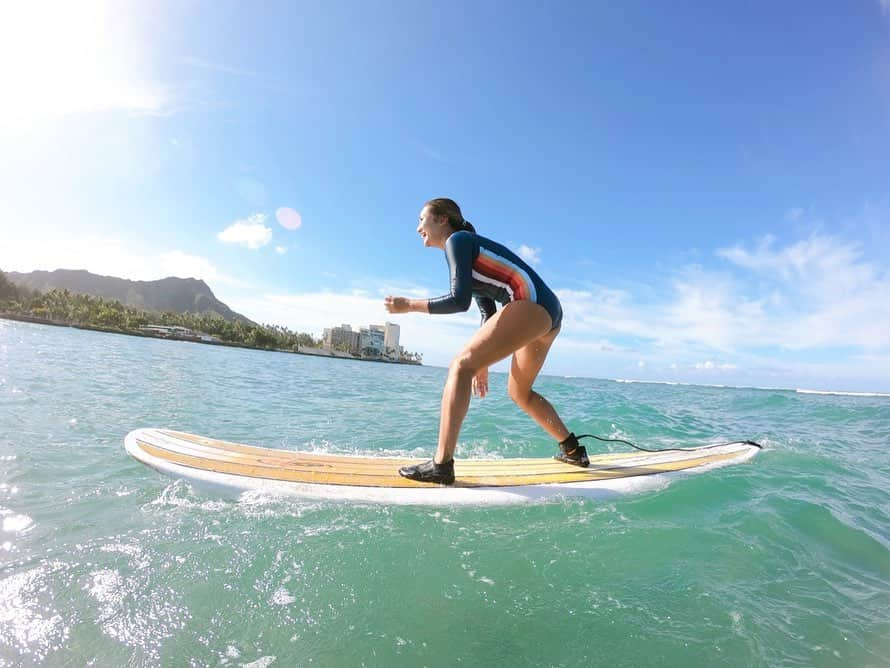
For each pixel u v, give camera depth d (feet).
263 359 122.11
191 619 4.44
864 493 11.05
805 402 47.85
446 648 4.26
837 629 4.87
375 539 6.42
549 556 6.21
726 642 4.52
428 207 9.41
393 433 17.02
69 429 12.46
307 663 3.96
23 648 3.91
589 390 53.67
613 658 4.23
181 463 8.95
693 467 11.80
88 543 5.84
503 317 8.73
